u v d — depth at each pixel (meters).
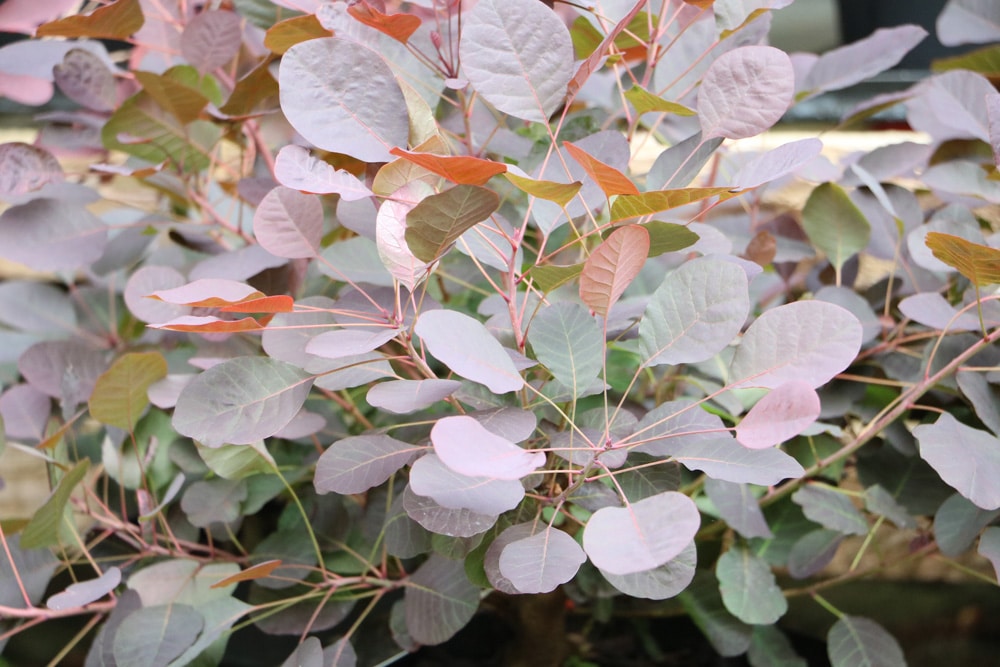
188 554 0.65
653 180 0.54
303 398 0.51
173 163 0.70
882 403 0.70
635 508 0.44
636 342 0.61
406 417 0.63
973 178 0.65
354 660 0.59
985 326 0.59
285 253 0.53
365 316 0.50
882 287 0.70
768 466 0.47
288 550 0.65
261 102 0.67
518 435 0.48
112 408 0.58
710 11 0.68
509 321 0.55
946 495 0.66
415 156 0.43
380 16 0.51
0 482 0.66
